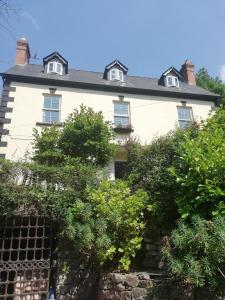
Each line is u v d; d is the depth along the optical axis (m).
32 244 7.55
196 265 4.96
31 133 12.53
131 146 10.42
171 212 7.01
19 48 16.11
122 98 14.55
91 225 6.64
